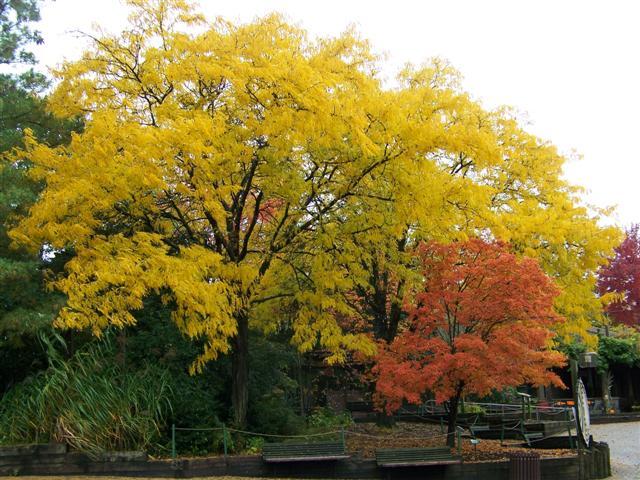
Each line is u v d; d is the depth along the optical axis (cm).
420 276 1338
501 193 1695
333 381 2308
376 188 1238
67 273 1326
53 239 1094
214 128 1034
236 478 1132
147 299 1430
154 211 1198
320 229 1260
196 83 1183
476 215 1311
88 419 1112
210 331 1062
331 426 1586
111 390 1151
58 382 1147
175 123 1023
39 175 1147
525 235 1498
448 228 1236
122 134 1027
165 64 1173
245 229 1512
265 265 1308
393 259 1402
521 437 1656
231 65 1080
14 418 1134
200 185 1077
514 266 1220
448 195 1204
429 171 1198
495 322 1254
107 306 984
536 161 1697
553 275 1606
